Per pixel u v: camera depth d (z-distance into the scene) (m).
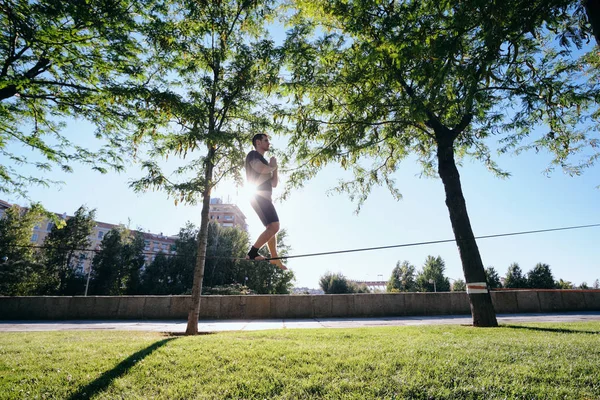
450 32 4.55
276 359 5.42
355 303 17.84
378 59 5.74
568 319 13.45
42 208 14.45
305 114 10.51
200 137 9.32
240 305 17.55
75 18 8.92
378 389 4.00
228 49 11.11
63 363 5.42
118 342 7.50
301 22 11.19
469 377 4.34
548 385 4.05
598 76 9.96
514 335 7.59
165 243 86.94
